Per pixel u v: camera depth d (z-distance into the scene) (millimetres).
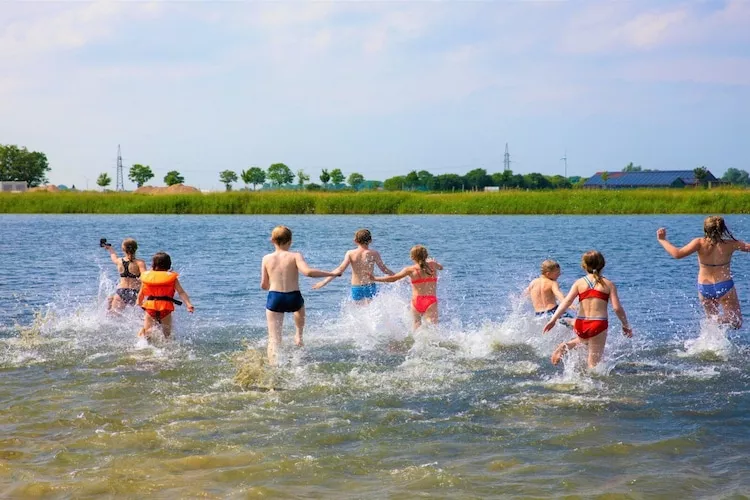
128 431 6668
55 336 10922
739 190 58156
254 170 128875
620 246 25469
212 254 23266
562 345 9148
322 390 8062
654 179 146875
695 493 5320
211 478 5645
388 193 58344
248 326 11773
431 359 9516
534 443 6402
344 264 11711
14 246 26375
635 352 9930
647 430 6730
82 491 5395
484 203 52344
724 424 6895
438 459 6039
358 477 5672
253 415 7176
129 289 12188
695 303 13797
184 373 8812
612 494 5309
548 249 24453
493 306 13703
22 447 6289
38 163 138750
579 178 161250
